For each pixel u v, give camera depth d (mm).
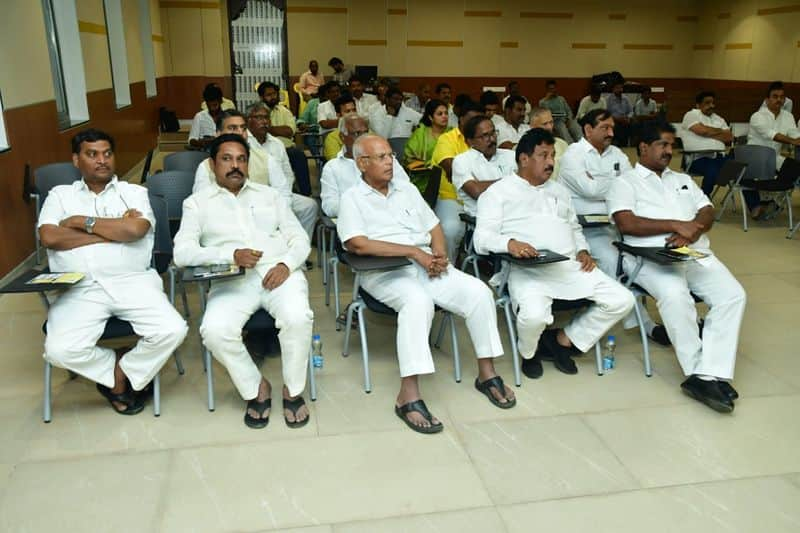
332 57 12766
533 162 2930
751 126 6562
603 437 2504
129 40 8453
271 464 2303
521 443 2459
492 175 3893
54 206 2689
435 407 2711
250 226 2793
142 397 2715
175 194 3832
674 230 2961
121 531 1957
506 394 2736
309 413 2646
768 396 2840
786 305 3939
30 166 4566
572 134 10305
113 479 2199
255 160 3939
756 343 3391
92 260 2541
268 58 12594
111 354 2586
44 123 4906
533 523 2021
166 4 11117
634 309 3064
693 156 6699
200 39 11406
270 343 3219
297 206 4465
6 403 2678
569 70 13586
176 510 2053
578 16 13289
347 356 3180
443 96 7855
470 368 3084
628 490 2186
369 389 2824
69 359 2432
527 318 2773
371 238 2863
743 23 12359
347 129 3705
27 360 3070
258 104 4391
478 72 13289
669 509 2092
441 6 12797
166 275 4188
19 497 2098
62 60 6117
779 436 2525
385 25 12734
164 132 10469
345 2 12500
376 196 2859
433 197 4168
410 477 2242
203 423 2562
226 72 12461
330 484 2197
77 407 2662
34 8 4766
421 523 2016
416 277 2811
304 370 2568
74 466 2266
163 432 2494
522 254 2697
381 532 1973
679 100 11422
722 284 2885
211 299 2605
